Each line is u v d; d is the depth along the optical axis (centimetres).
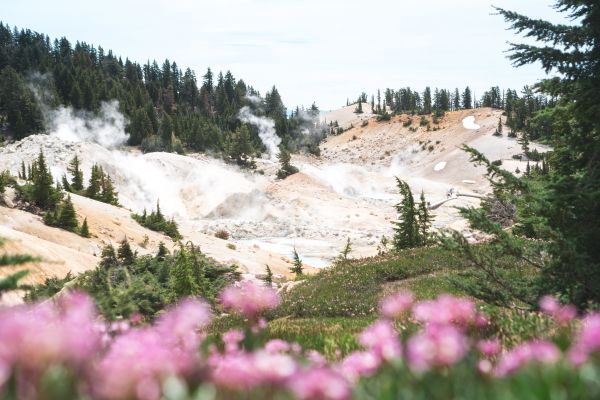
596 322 300
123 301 438
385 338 323
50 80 19475
